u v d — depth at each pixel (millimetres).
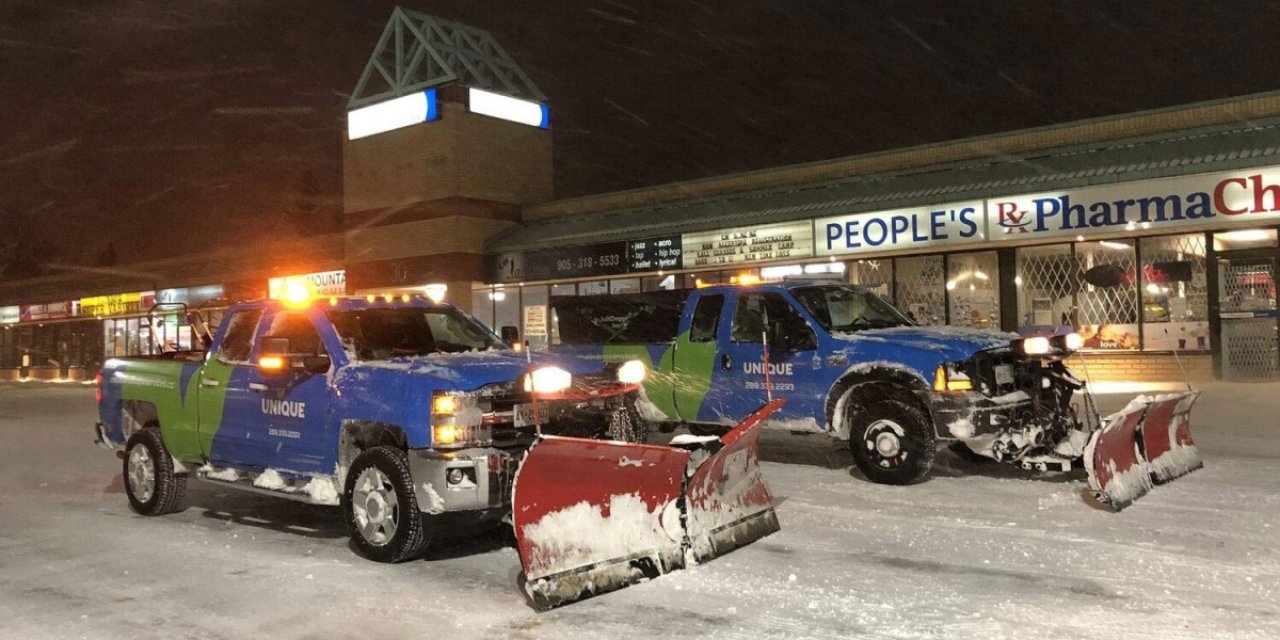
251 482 7566
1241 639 4570
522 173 28094
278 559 6770
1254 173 14992
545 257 25109
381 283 28172
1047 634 4711
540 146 28656
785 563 6164
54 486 10430
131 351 39031
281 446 7266
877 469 8633
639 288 23750
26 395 29047
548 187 28812
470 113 26844
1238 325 16562
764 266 21031
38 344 44250
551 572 5375
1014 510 7469
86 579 6359
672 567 5992
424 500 6180
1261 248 16266
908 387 8500
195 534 7703
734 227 21234
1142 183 16016
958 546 6449
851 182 20719
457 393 6207
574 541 5543
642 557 5852
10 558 7016
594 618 5195
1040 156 18219
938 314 19344
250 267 33125
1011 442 8211
